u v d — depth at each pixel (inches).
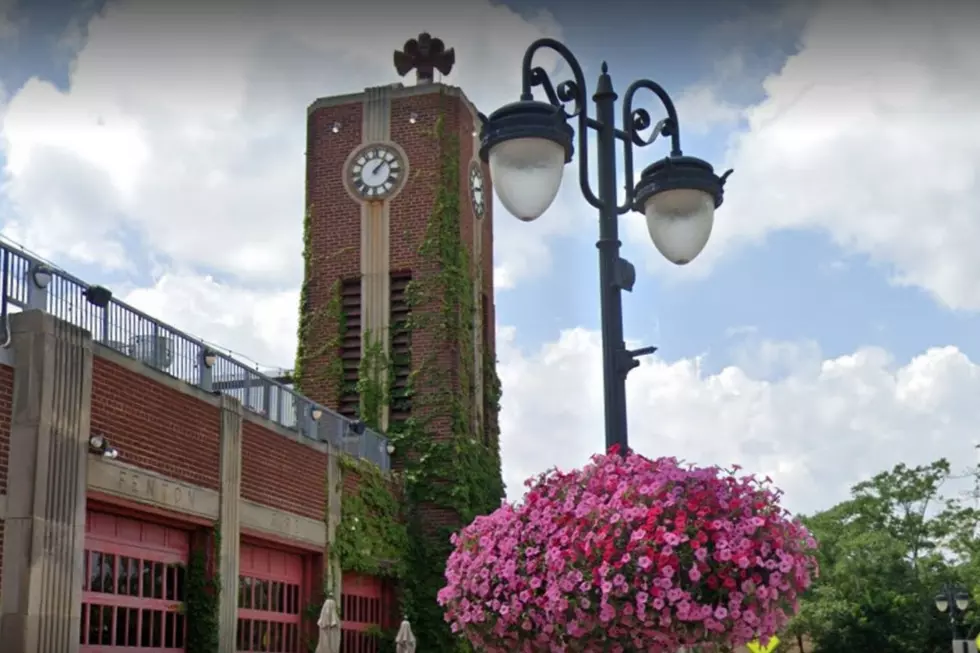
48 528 628.7
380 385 1241.4
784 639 2293.3
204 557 804.6
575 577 318.3
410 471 1198.3
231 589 824.9
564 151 344.2
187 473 781.9
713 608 312.8
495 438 1333.7
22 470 624.4
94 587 700.0
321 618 896.9
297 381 1273.4
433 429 1216.8
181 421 780.6
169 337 796.6
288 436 943.7
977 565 2207.2
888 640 2193.7
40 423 629.0
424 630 1135.6
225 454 828.6
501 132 338.0
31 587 612.1
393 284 1275.8
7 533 617.9
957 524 2372.0
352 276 1283.2
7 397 631.8
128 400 720.3
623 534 318.0
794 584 319.3
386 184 1295.5
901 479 2418.8
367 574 1071.0
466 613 346.9
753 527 313.1
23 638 605.0
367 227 1291.8
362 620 1069.8
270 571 922.7
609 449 346.0
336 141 1323.8
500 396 1363.2
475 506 1221.7
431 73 1368.1
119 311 742.5
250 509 865.5
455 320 1250.0
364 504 1074.1
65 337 655.8
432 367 1235.9
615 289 358.9
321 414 1042.1
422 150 1295.5
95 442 672.4
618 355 352.8
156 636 759.7
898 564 2237.9
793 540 322.3
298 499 950.4
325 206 1310.3
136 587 743.1
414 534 1172.5
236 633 834.8
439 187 1279.5
